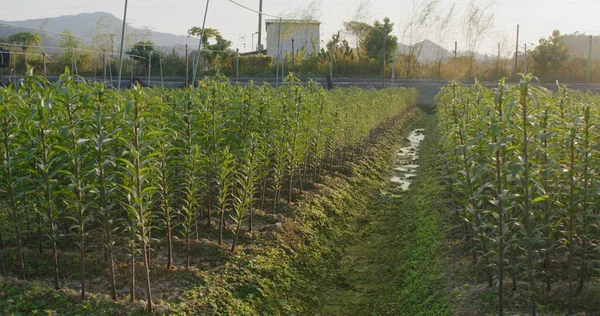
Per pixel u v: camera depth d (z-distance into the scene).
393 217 14.11
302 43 62.19
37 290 6.66
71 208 6.82
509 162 6.67
